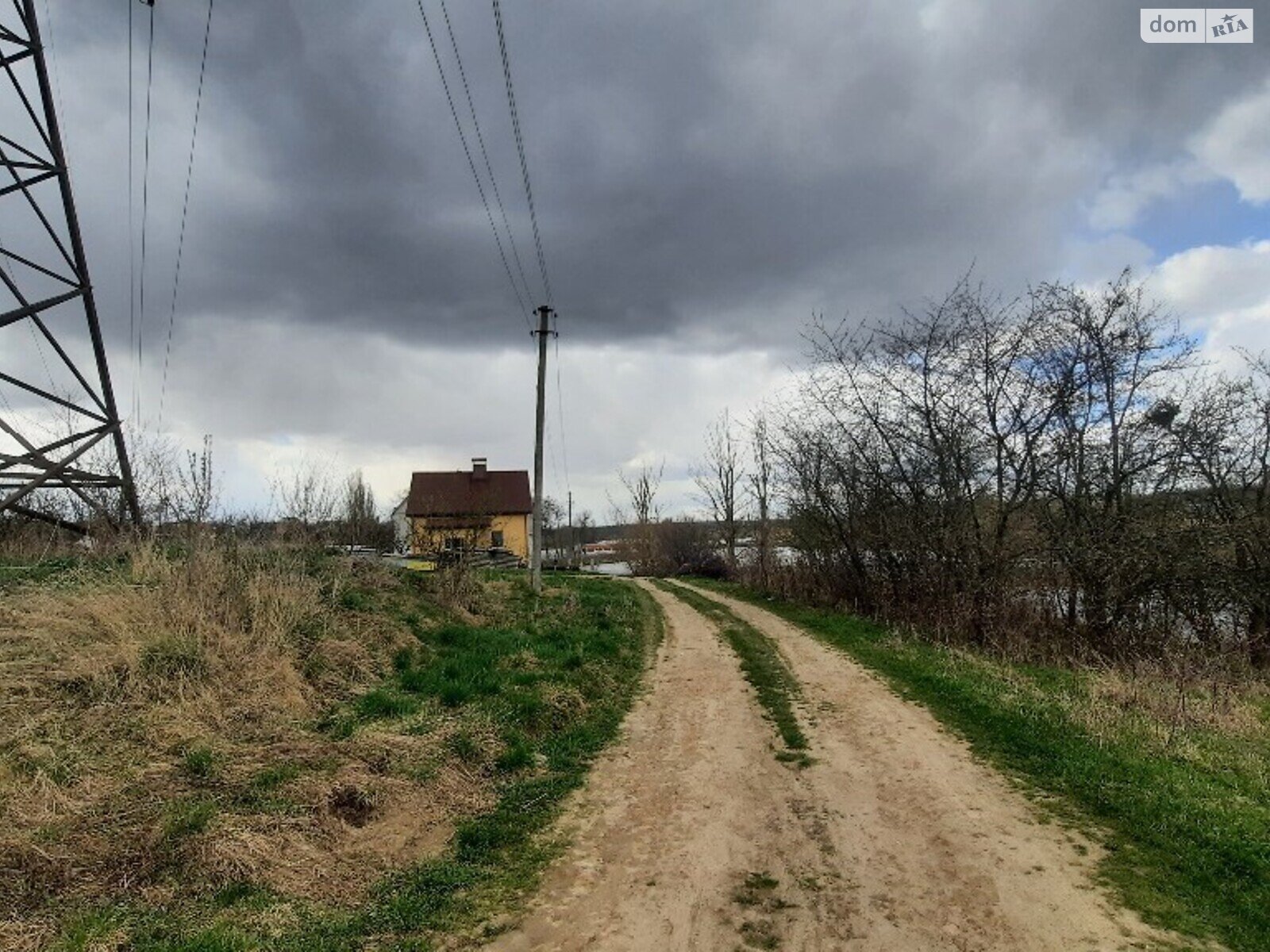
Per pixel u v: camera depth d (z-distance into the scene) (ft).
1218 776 24.30
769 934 15.67
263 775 20.97
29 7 38.19
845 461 71.05
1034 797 23.02
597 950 15.17
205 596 30.01
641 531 180.24
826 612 73.00
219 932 14.67
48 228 38.45
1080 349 54.90
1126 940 15.15
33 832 16.51
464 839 20.31
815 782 24.79
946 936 15.44
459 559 53.21
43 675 22.59
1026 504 57.41
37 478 36.83
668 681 40.63
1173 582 50.65
